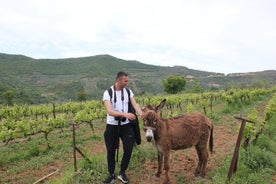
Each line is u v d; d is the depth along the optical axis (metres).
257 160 7.66
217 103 27.95
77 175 7.35
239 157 7.62
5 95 45.69
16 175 8.81
